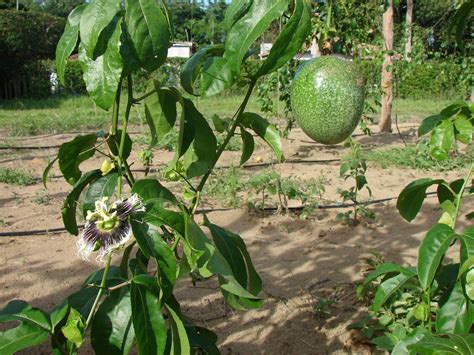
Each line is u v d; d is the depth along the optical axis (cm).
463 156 806
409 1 1579
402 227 485
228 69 156
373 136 1077
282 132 877
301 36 156
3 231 469
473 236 188
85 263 400
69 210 203
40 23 2061
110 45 140
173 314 163
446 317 202
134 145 917
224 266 163
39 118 1332
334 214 525
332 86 205
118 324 179
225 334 303
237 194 591
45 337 165
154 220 149
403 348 189
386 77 1073
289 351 286
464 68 869
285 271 387
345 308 328
